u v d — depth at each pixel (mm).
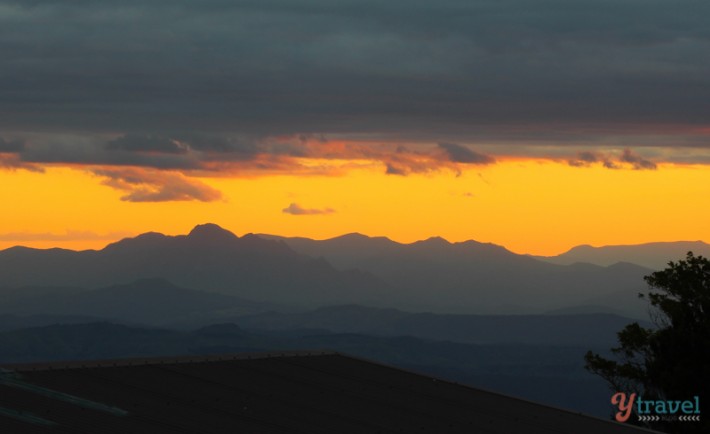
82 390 86125
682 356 176500
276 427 83375
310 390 99062
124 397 85875
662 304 185875
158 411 82812
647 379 181875
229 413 85750
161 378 95000
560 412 104250
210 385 95188
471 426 93375
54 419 75750
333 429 85500
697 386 172500
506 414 99875
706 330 179125
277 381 101062
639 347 189500
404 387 105875
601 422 101500
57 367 93250
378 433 86500
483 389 110875
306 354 117750
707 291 182750
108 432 74312
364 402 97062
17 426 72250
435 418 94625
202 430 79062
